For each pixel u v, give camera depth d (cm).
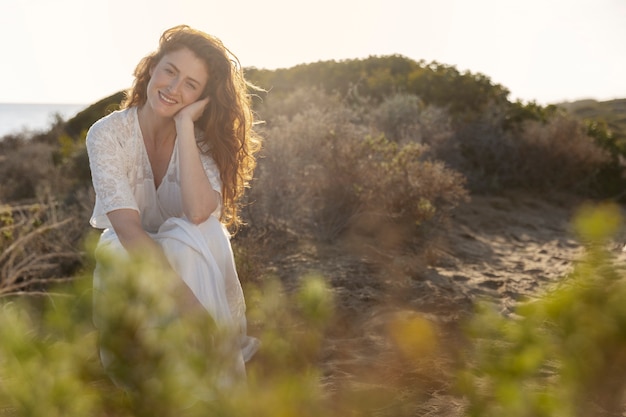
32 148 1447
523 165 1293
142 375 90
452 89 1530
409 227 779
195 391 92
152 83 300
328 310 112
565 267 729
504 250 820
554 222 1066
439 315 472
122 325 92
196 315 100
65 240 687
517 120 1424
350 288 548
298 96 1236
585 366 78
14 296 500
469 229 923
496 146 1287
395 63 1755
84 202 864
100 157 294
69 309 90
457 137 1304
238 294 296
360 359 346
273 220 723
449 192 838
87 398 89
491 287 618
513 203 1152
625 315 77
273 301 122
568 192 1294
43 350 87
